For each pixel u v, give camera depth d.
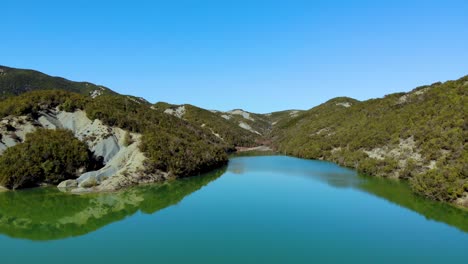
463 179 42.16
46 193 47.06
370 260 26.91
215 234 32.25
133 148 59.47
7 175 47.78
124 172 53.06
